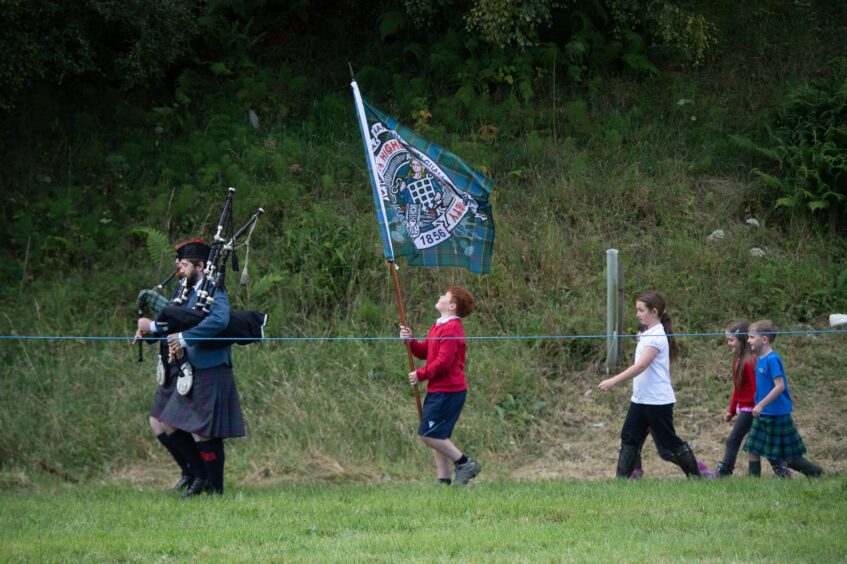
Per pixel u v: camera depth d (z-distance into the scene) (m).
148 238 40.34
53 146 46.41
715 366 37.28
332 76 53.16
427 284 40.78
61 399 32.53
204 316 24.77
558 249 42.16
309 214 42.94
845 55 54.06
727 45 55.56
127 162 45.78
